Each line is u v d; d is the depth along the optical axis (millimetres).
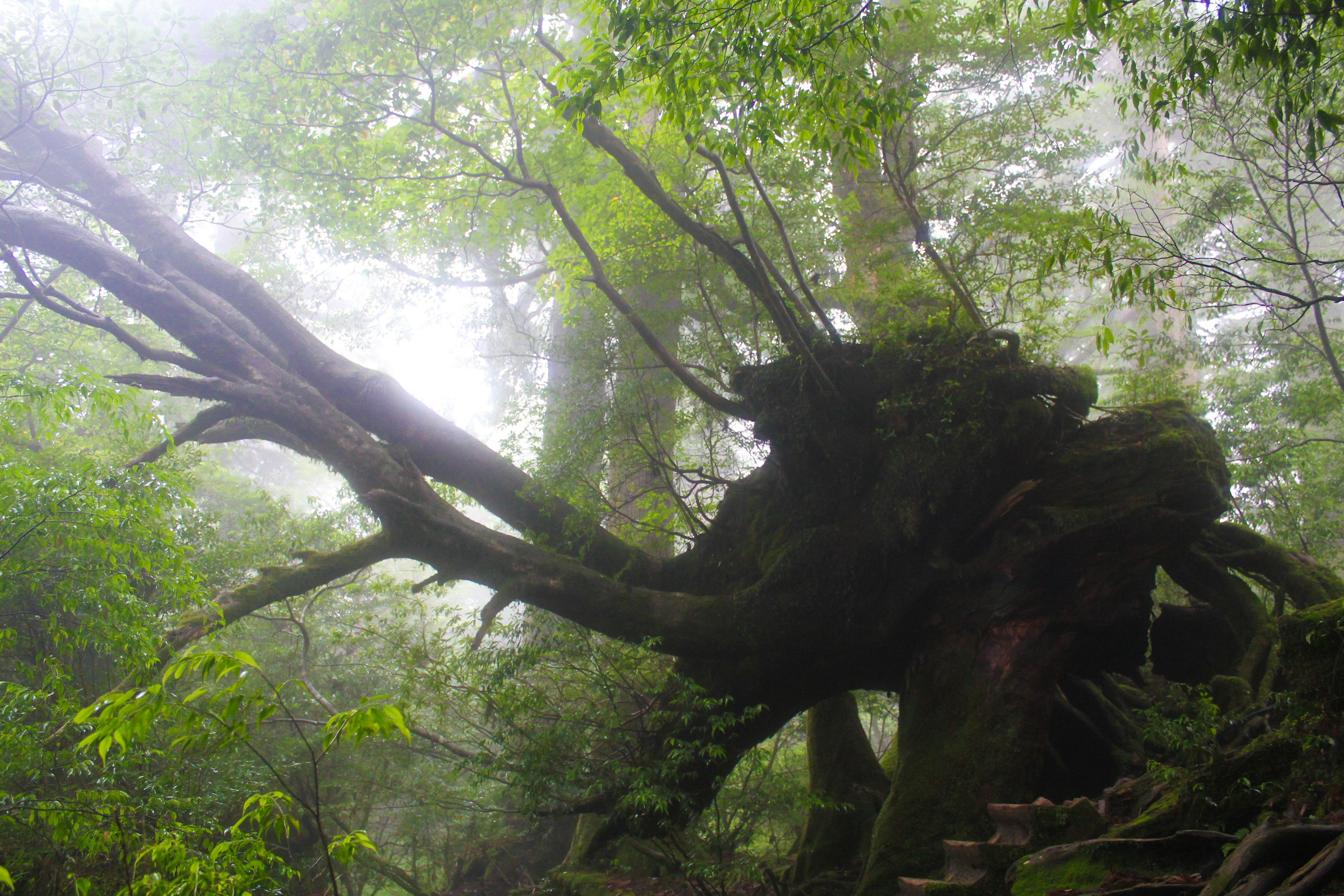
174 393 8633
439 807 12445
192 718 2990
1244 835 5320
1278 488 12703
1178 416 8609
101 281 8938
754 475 10242
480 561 8492
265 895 4477
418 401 9969
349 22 9547
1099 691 10320
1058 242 7340
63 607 6395
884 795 10203
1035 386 8203
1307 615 5715
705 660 8859
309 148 10117
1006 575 8141
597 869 11234
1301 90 6160
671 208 8758
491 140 10422
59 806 5074
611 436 10133
